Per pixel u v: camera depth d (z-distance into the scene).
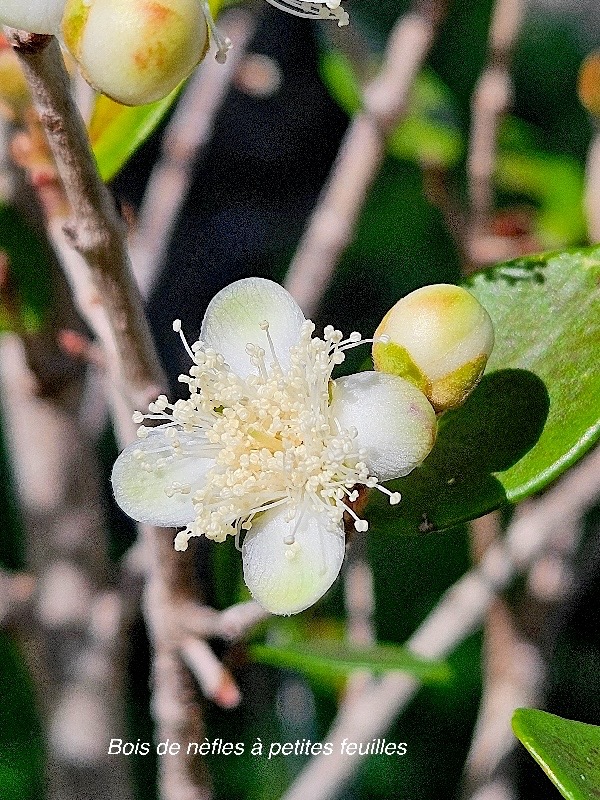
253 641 0.12
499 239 0.15
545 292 0.11
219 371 0.11
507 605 0.14
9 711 0.19
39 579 0.13
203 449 0.11
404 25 0.14
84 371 0.14
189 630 0.11
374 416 0.11
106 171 0.12
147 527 0.11
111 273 0.10
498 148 0.17
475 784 0.14
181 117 0.15
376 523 0.11
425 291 0.11
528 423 0.11
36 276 0.13
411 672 0.12
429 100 0.17
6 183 0.13
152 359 0.11
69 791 0.13
